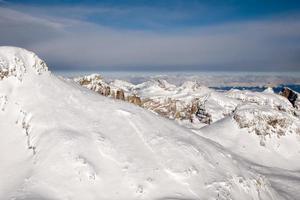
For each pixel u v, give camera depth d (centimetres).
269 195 3378
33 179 2552
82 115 3472
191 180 2803
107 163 2823
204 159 3203
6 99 3453
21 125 3228
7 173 2708
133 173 2758
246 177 3328
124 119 3553
